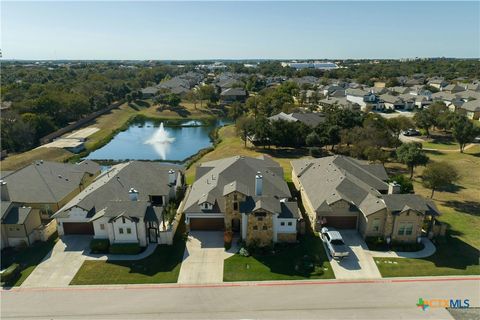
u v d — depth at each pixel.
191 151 94.94
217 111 148.25
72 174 56.75
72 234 44.88
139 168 53.91
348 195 45.50
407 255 39.97
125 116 142.00
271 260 39.34
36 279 36.41
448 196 56.97
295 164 62.44
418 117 99.12
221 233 45.12
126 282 35.78
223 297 33.41
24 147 92.62
